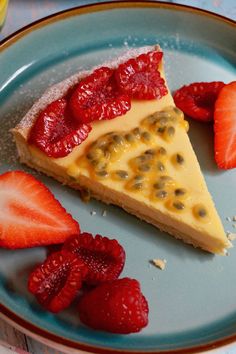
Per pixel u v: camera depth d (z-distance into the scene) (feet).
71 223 1.03
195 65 1.25
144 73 1.13
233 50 1.28
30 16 1.33
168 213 1.05
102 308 0.92
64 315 0.96
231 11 1.38
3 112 1.16
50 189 1.10
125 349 0.93
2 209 1.03
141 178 1.07
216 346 0.93
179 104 1.18
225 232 1.08
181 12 1.27
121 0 1.25
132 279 0.97
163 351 0.92
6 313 0.93
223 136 1.13
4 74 1.19
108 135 1.09
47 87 1.20
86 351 0.90
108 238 1.04
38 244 1.02
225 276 1.04
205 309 1.00
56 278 0.96
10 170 1.11
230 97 1.15
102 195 1.09
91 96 1.09
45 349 0.97
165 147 1.11
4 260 1.02
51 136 1.07
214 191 1.11
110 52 1.25
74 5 1.35
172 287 1.02
